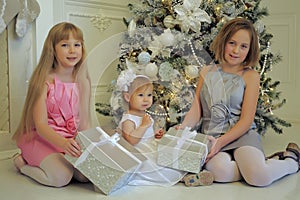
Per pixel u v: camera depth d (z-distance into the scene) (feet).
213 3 6.63
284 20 9.83
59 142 4.98
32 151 5.34
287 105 10.00
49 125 5.42
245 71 5.65
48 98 5.41
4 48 6.64
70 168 5.04
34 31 6.91
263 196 4.58
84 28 8.38
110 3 8.91
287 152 5.59
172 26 6.61
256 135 5.44
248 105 5.41
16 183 5.19
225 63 5.73
